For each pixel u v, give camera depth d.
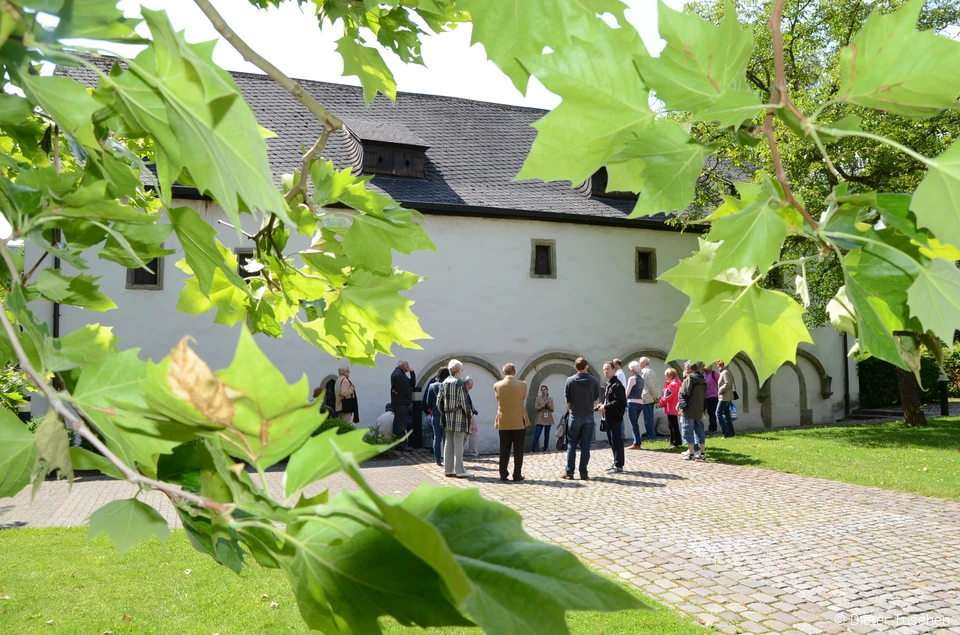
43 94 0.76
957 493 10.45
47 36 0.64
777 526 8.70
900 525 8.71
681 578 6.81
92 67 0.67
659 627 5.45
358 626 0.59
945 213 0.56
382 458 14.23
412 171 18.11
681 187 0.70
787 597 6.28
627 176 0.74
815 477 11.84
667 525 8.79
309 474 0.57
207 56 0.68
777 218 0.70
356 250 1.56
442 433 13.41
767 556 7.48
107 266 13.94
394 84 1.90
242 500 0.59
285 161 17.08
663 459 14.02
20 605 5.73
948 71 0.58
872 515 9.22
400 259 16.47
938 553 7.54
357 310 1.65
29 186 0.80
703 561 7.32
